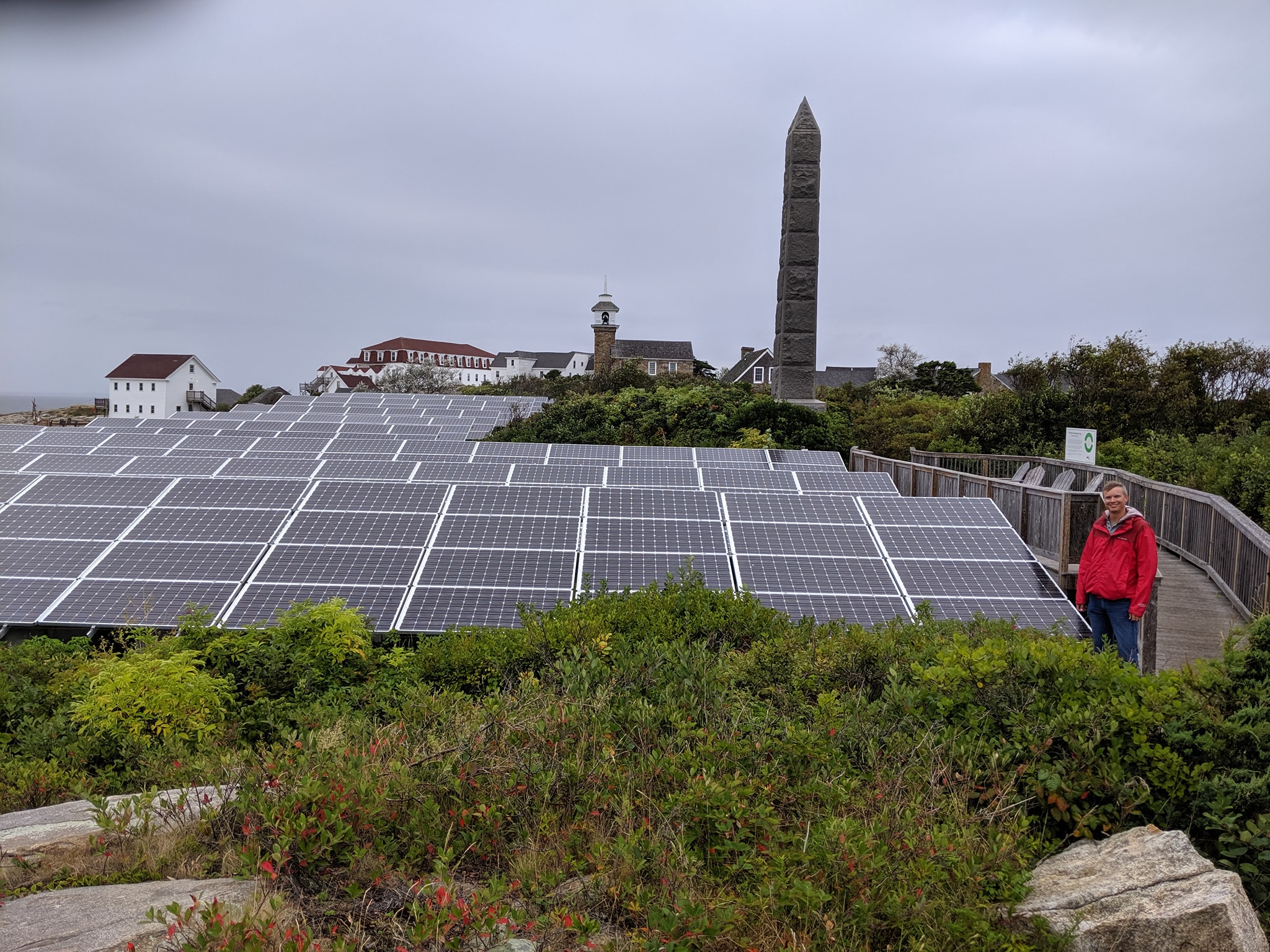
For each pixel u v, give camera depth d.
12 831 5.61
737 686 7.54
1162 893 4.43
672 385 40.44
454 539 12.39
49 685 8.98
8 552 11.86
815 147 30.41
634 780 5.71
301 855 4.83
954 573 11.59
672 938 4.07
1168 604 13.45
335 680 9.02
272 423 39.81
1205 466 21.33
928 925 4.36
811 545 12.45
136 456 20.91
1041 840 5.25
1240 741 5.56
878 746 6.09
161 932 4.17
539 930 4.23
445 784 5.71
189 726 7.81
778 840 5.01
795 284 31.08
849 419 37.97
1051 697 6.06
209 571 11.49
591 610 9.52
